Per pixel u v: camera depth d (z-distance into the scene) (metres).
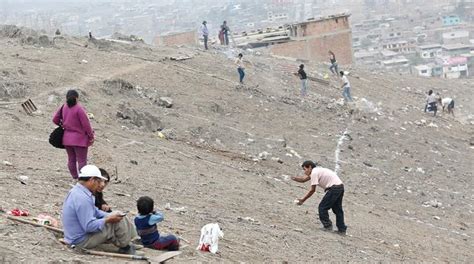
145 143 22.98
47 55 33.12
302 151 28.39
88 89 28.03
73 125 14.91
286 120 32.03
